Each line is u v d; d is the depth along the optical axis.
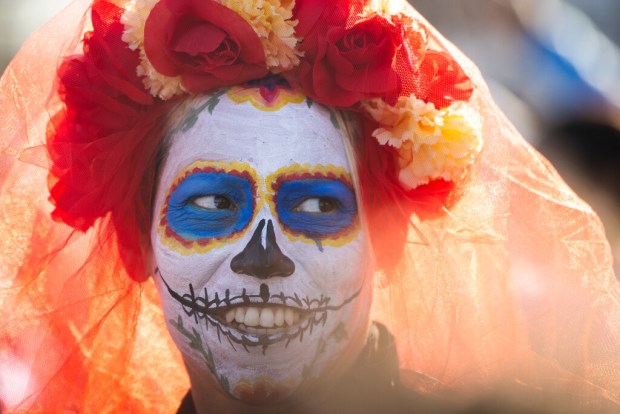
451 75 4.42
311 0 4.25
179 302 4.29
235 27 4.13
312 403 4.41
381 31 4.21
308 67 4.27
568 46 10.30
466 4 10.49
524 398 4.58
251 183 4.23
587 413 4.54
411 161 4.36
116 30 4.37
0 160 4.73
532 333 4.64
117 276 4.66
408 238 4.54
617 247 6.72
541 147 7.88
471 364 4.63
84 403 4.76
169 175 4.39
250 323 4.19
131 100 4.43
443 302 4.58
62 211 4.58
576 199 4.75
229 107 4.29
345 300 4.30
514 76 9.85
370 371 4.50
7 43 10.78
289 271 4.18
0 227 4.75
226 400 4.43
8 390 4.78
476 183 4.58
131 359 4.93
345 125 4.39
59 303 4.70
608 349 4.63
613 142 7.57
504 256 4.63
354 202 4.35
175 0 4.14
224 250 4.21
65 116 4.53
